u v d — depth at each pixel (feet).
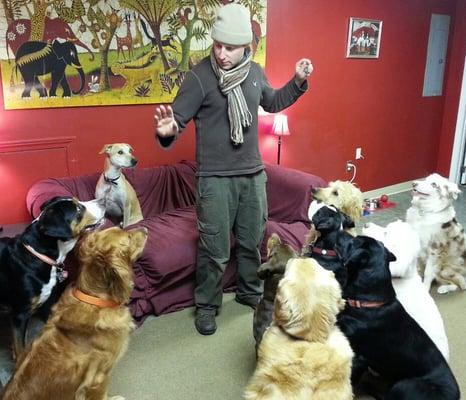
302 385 4.76
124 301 5.65
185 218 9.85
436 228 9.34
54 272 7.00
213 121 7.38
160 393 6.64
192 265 8.74
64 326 5.27
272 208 11.11
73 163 10.52
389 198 16.74
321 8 13.51
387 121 16.47
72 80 10.00
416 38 16.25
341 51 14.38
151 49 10.80
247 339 7.96
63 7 9.53
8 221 10.05
